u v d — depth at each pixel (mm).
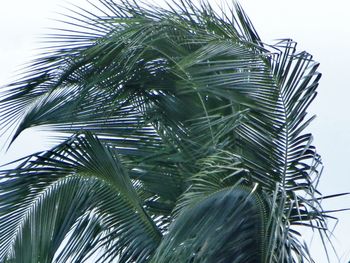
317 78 13352
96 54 14445
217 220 12211
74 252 14445
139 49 14398
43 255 14508
